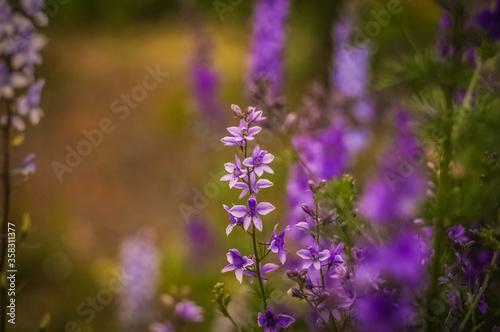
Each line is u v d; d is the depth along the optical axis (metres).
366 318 1.38
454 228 1.60
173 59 14.66
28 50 1.86
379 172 3.00
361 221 1.65
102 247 7.43
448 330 1.53
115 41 16.89
